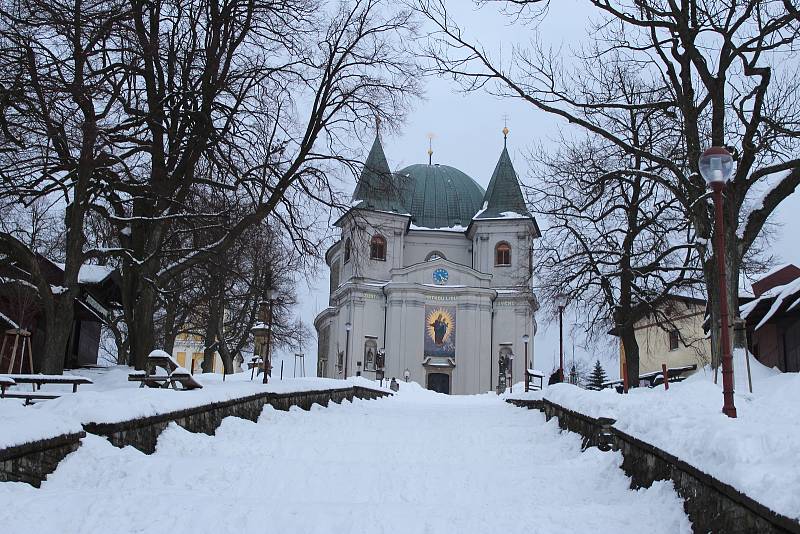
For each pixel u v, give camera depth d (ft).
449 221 289.94
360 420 66.64
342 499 30.12
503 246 273.95
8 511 22.95
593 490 32.32
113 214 92.99
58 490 26.99
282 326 170.30
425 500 30.32
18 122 66.59
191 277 114.62
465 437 52.54
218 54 79.05
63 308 72.95
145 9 77.41
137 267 82.23
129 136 73.56
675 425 29.12
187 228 92.48
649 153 78.95
